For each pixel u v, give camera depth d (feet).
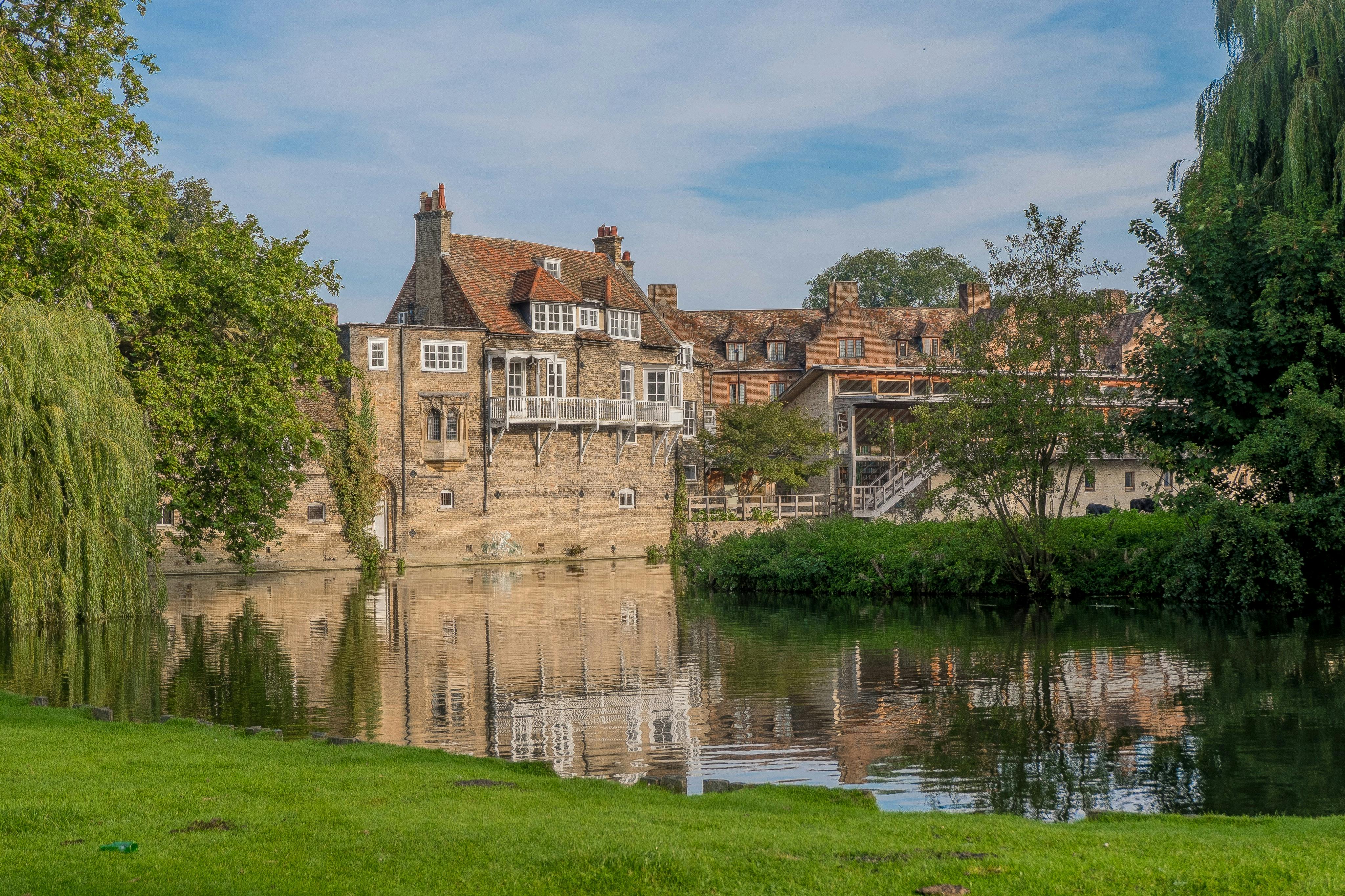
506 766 40.14
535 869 25.75
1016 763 47.37
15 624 84.12
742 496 215.72
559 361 194.59
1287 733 51.52
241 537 111.45
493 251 200.95
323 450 119.14
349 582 149.07
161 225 100.17
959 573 112.47
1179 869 25.55
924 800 41.91
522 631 93.86
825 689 65.36
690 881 24.90
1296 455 88.48
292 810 31.19
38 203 83.20
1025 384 107.96
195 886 24.31
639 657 78.69
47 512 82.17
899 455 203.31
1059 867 25.77
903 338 264.11
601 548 201.26
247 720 57.06
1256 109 94.99
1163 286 100.58
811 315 265.13
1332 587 96.02
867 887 24.41
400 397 179.73
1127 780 44.27
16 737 43.47
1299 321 89.10
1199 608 98.78
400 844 27.66
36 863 25.81
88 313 85.51
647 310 216.95
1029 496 110.83
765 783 42.39
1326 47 90.12
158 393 95.76
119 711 58.95
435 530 182.70
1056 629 88.43
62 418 81.41
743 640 87.10
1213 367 93.50
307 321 112.37
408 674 71.46
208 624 99.25
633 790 36.50
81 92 89.45
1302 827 31.76
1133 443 103.45
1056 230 106.83
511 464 190.60
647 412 205.16
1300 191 90.07
